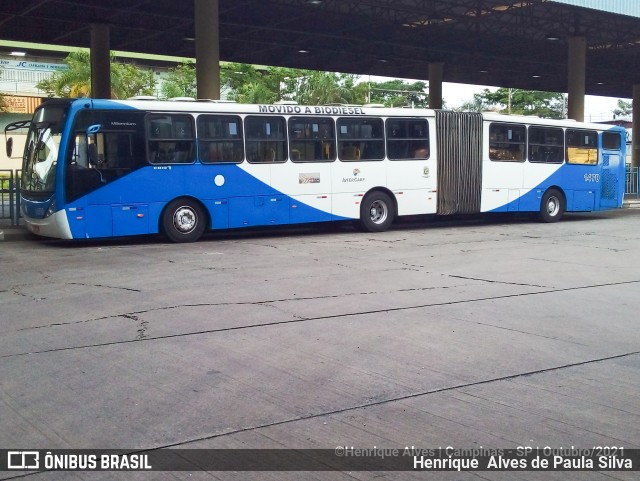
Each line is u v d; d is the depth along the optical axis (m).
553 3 23.84
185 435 5.20
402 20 28.08
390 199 19.95
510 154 22.23
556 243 17.28
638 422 5.52
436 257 14.55
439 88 36.12
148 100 16.62
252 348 7.51
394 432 5.29
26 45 50.34
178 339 7.85
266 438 5.15
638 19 27.22
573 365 7.05
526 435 5.25
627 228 21.47
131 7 24.36
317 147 18.67
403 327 8.48
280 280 11.60
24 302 9.74
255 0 24.03
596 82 44.59
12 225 19.39
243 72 49.62
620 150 25.22
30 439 5.12
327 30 28.91
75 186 15.67
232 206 17.45
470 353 7.43
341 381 6.46
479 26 29.88
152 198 16.50
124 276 11.88
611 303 10.04
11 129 17.86
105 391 6.14
